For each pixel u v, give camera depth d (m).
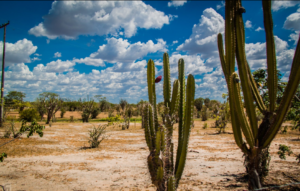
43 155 8.66
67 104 61.12
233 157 7.80
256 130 2.48
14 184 5.17
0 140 11.77
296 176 4.86
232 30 2.53
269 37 2.38
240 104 2.40
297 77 2.11
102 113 48.75
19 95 33.75
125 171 6.30
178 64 3.02
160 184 2.64
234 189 4.45
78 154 8.95
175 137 13.42
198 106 44.06
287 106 2.20
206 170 6.10
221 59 2.83
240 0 2.51
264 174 4.36
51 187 4.98
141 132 17.66
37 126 4.27
